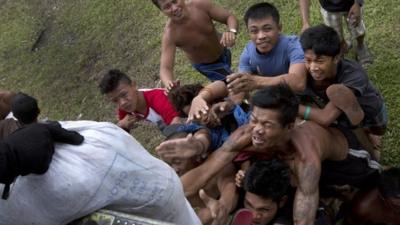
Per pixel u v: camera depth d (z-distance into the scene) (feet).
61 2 23.25
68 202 5.65
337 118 9.20
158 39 18.99
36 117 10.43
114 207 6.05
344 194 9.87
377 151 11.59
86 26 21.56
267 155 8.95
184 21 12.48
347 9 13.10
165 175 6.43
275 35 10.27
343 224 10.16
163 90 12.03
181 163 8.65
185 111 10.53
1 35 23.79
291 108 8.14
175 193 6.56
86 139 5.84
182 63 17.38
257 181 8.46
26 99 10.33
